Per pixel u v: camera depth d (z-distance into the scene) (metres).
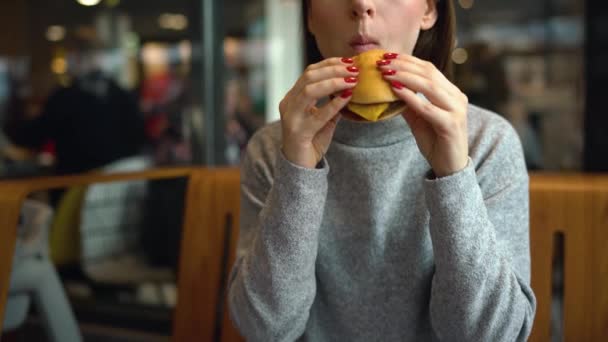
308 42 1.01
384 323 0.88
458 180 0.72
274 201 0.78
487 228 0.74
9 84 3.19
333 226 0.88
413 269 0.86
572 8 2.55
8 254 1.14
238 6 3.10
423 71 0.71
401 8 0.79
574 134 2.63
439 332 0.80
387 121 0.87
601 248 1.06
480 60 2.70
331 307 0.90
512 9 2.63
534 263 1.09
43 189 1.26
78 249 2.01
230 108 3.10
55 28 3.15
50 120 3.08
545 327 1.07
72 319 1.47
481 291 0.73
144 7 3.03
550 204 1.09
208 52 2.96
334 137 0.90
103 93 3.08
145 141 3.09
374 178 0.87
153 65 3.05
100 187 2.05
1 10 3.16
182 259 1.31
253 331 0.82
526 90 2.68
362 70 0.71
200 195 1.31
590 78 2.54
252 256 0.81
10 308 1.33
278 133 0.98
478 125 0.89
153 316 2.50
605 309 1.06
